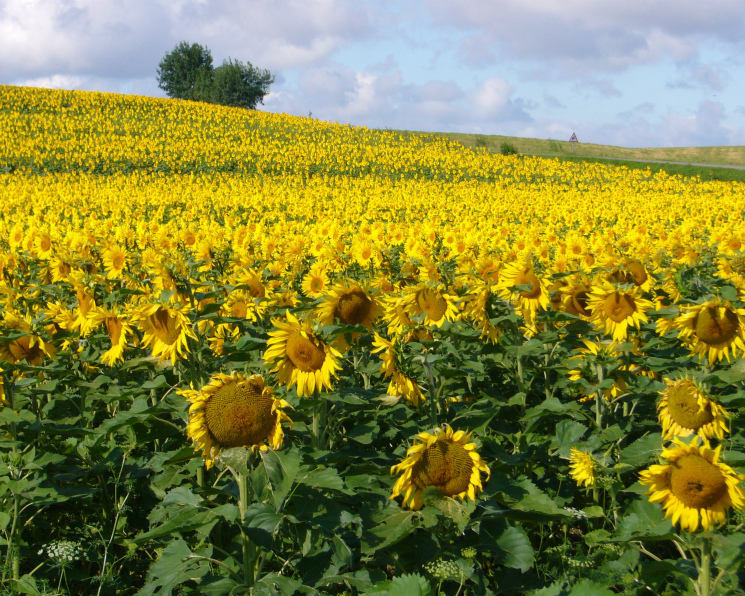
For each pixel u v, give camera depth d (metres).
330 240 11.68
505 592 3.47
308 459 3.48
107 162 43.69
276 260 9.55
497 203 29.45
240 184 35.97
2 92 68.88
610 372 4.81
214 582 2.98
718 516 2.90
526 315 5.55
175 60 125.38
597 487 3.95
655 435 3.82
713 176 54.75
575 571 3.40
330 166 47.66
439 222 21.03
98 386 4.71
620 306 5.05
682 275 6.74
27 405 4.84
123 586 3.75
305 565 3.23
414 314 4.91
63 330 5.07
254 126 66.50
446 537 3.36
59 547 3.35
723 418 3.63
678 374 4.36
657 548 4.02
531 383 5.36
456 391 4.96
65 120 59.44
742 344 4.50
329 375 3.56
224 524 3.88
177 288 4.15
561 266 8.07
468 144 85.25
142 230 13.59
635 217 23.34
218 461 3.07
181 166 44.25
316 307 4.54
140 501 4.25
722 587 2.96
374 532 3.09
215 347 5.45
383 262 9.34
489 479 3.57
